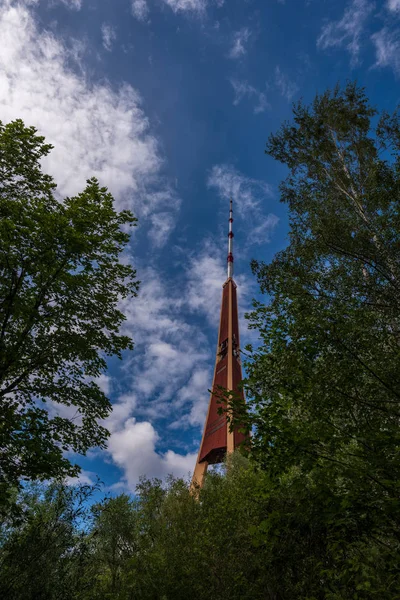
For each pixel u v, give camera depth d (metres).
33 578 6.81
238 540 9.19
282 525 6.34
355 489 5.14
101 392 16.02
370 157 14.70
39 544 7.34
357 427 5.97
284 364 6.63
